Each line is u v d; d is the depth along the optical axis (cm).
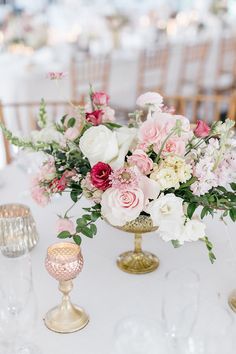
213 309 91
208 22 592
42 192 111
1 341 94
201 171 100
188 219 100
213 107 448
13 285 97
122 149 101
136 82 450
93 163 102
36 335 99
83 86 397
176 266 126
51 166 110
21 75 364
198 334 87
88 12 574
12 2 586
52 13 580
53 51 441
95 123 113
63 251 105
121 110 395
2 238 123
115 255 131
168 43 455
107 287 117
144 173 101
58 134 116
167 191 104
